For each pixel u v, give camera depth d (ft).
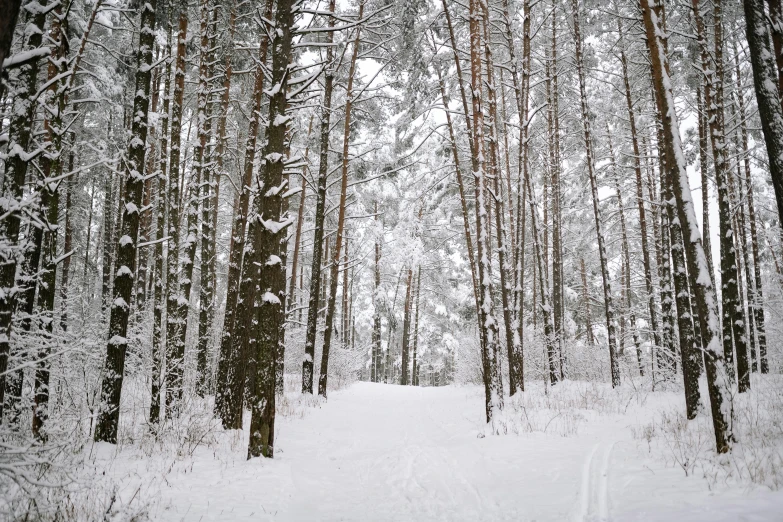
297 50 46.21
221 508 18.22
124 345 26.96
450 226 92.63
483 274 41.06
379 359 147.95
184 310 37.45
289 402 51.88
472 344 81.20
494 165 55.16
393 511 19.47
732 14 46.42
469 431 37.50
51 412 25.03
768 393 35.96
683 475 19.86
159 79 55.31
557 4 62.69
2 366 15.21
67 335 22.59
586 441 29.12
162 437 28.50
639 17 46.42
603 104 75.41
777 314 47.50
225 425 34.37
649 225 84.69
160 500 18.29
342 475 26.03
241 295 36.50
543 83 70.54
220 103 47.09
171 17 40.37
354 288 131.23
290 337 79.36
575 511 17.38
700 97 51.34
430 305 123.44
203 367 46.11
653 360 55.83
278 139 28.50
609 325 55.57
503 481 22.67
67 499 16.74
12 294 16.01
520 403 45.75
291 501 20.16
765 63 21.06
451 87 61.31
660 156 52.47
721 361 23.65
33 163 20.16
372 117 62.85
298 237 66.85
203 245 46.21
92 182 69.05
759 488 16.89
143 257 46.62
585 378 70.54
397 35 50.88
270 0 39.32
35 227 22.75
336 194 80.28
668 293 54.75
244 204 41.45
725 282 41.63
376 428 42.29
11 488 16.01
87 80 50.57
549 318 61.67
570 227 93.91
